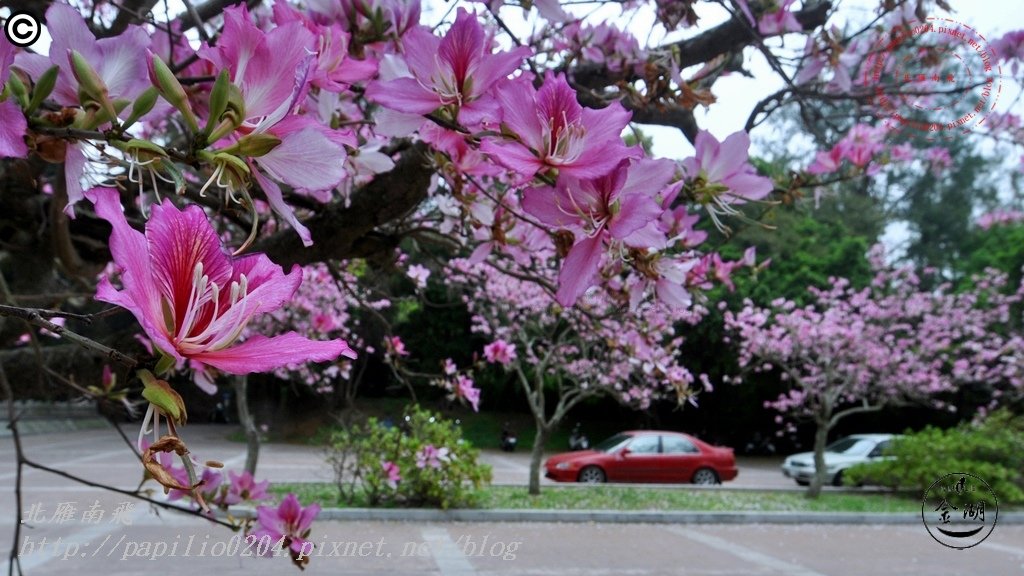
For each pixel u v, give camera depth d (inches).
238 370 27.8
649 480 523.8
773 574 264.4
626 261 61.1
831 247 753.6
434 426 386.0
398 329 852.0
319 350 28.9
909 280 553.6
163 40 64.5
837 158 100.7
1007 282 695.7
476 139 46.2
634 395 441.1
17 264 110.4
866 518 382.0
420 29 46.1
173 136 87.1
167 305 27.6
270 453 692.7
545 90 43.1
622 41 93.4
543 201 45.3
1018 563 288.0
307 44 34.0
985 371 560.1
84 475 441.7
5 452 594.2
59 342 140.8
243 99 33.1
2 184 92.9
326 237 91.0
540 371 426.6
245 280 28.9
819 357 488.1
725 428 884.6
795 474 554.9
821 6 101.3
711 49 95.3
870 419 854.5
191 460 29.0
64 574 221.6
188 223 29.1
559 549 297.6
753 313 517.0
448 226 108.4
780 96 103.9
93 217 105.7
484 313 432.5
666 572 263.3
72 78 32.9
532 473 430.3
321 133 34.6
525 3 64.9
